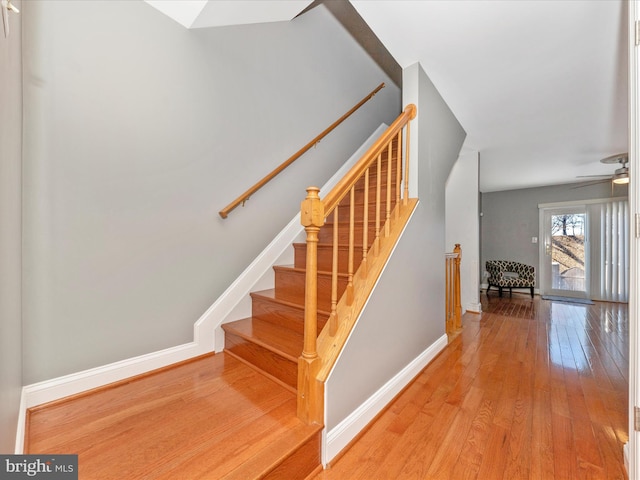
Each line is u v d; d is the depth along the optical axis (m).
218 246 2.03
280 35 2.48
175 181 1.78
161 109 1.71
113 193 1.53
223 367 1.78
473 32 1.80
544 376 2.16
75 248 1.41
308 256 1.29
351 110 3.26
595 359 2.50
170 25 1.74
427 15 1.68
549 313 4.30
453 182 4.22
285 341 1.72
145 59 1.63
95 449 1.10
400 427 1.55
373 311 1.63
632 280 1.16
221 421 1.27
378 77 3.77
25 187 1.26
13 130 1.03
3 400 0.90
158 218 1.71
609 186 5.41
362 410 1.52
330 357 1.33
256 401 1.42
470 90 2.45
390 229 1.92
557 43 1.88
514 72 2.21
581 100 2.58
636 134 1.16
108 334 1.53
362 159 1.61
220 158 2.03
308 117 2.77
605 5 1.56
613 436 1.48
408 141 2.13
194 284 1.90
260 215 2.32
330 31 3.03
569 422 1.60
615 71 2.17
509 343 2.92
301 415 1.28
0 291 0.86
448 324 3.22
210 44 1.96
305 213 1.28
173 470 1.01
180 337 1.83
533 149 3.84
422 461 1.31
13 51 1.02
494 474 1.24
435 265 2.51
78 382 1.43
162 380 1.61
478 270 4.14
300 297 2.05
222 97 2.03
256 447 1.12
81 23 1.41
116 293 1.56
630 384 1.17
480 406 1.75
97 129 1.46
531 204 6.30
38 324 1.31
